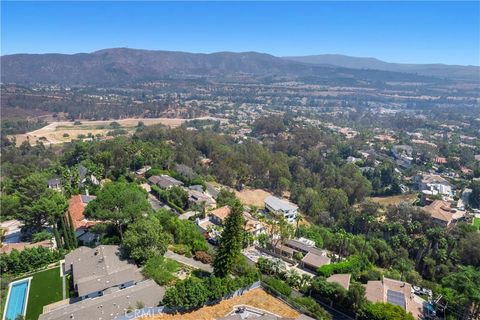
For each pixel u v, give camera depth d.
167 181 131.62
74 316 53.81
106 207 82.12
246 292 66.69
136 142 167.50
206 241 93.75
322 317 61.09
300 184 164.75
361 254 95.62
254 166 171.00
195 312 59.56
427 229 107.81
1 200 106.56
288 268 87.06
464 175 190.88
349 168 181.25
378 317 61.75
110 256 69.94
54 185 128.50
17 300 63.94
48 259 76.75
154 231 72.31
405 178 190.62
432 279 93.56
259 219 114.00
